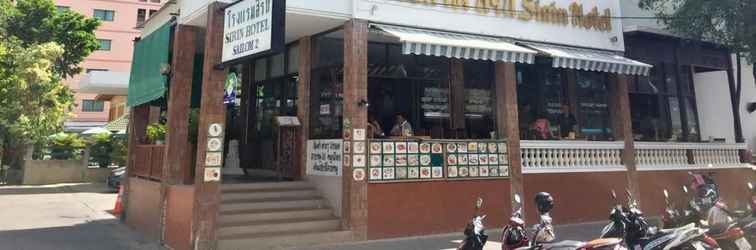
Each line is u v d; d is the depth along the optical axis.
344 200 9.74
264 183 10.61
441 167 10.56
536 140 12.16
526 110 13.89
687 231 6.56
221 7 9.04
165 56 11.15
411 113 12.54
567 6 12.88
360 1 10.12
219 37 8.99
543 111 14.13
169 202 9.80
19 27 25.88
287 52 12.83
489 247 9.45
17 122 21.84
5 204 15.57
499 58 10.33
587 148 12.58
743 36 11.98
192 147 10.47
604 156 12.88
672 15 13.75
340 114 11.73
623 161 13.09
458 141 10.85
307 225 9.69
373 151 9.88
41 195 18.47
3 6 25.48
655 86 15.30
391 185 9.99
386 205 9.89
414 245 9.41
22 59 22.31
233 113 14.68
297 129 11.58
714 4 12.15
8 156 24.09
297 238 9.14
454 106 13.05
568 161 12.34
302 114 11.46
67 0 51.84
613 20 13.67
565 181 12.09
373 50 12.33
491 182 11.08
